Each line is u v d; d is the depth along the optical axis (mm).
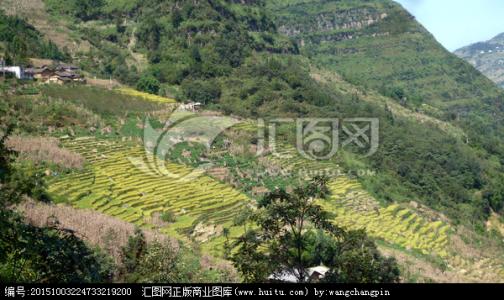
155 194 64438
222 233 55438
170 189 67188
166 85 129000
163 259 28547
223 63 143500
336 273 19734
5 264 19062
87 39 154375
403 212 86000
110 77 127500
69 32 156125
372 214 80688
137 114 94875
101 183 62094
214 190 70625
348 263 19750
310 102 126125
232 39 157500
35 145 65375
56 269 18438
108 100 97938
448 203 99062
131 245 34969
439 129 142125
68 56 135000
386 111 134750
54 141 71125
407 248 71812
